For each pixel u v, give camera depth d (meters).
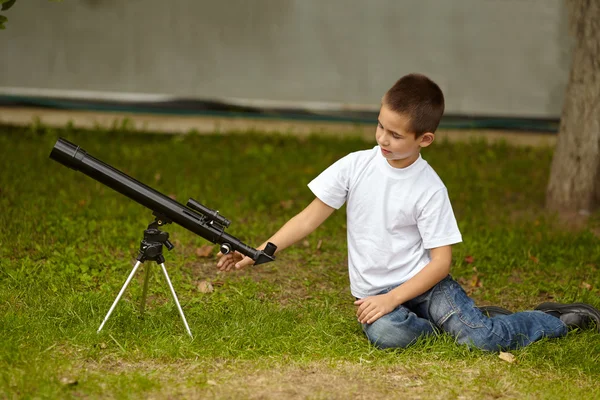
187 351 3.31
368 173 3.43
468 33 7.66
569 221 5.78
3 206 5.16
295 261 4.76
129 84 7.73
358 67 7.75
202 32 7.67
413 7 7.63
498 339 3.47
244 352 3.34
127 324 3.54
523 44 7.66
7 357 3.12
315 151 7.31
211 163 6.77
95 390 2.92
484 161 7.21
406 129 3.22
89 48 7.64
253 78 7.78
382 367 3.29
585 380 3.30
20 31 7.55
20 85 7.64
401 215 3.38
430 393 3.07
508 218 5.80
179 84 7.75
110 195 5.64
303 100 7.82
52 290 3.95
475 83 7.75
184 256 4.65
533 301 4.32
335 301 4.14
